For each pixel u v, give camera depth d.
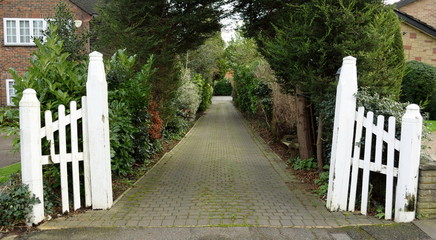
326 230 3.70
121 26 6.97
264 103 12.56
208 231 3.67
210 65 23.97
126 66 5.77
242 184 5.83
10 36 16.02
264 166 7.52
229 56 30.00
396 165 4.11
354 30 4.94
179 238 3.49
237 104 26.06
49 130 3.94
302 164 6.95
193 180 6.13
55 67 4.62
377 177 4.47
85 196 4.37
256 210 4.37
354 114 4.21
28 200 3.72
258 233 3.62
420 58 13.91
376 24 4.89
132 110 6.34
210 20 7.39
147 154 7.74
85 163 4.30
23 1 15.82
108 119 4.47
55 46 4.67
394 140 3.85
